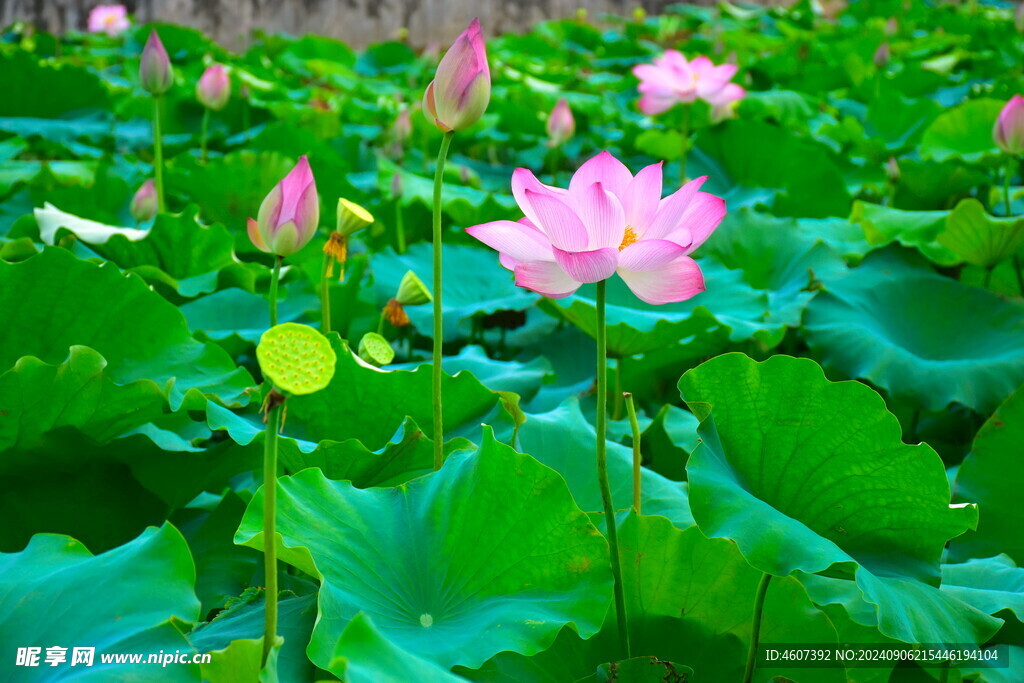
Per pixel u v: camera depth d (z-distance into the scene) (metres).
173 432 2.03
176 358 2.09
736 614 1.76
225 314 2.57
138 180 3.25
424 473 1.94
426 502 1.74
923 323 2.59
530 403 2.46
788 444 1.69
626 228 1.68
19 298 2.01
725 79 3.65
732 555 1.76
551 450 2.07
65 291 2.02
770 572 1.61
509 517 1.69
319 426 2.06
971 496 2.06
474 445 1.91
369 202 3.26
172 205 3.29
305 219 1.88
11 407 1.81
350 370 2.01
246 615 1.74
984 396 2.38
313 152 3.99
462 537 1.70
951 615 1.66
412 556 1.70
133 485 1.96
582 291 2.58
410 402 2.03
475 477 1.72
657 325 2.37
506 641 1.60
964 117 3.88
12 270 1.98
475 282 2.83
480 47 1.77
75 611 1.52
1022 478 2.04
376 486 1.95
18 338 2.03
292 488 1.70
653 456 2.29
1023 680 1.79
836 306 2.56
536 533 1.68
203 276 2.51
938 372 2.41
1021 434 2.04
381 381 2.02
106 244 2.48
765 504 1.67
